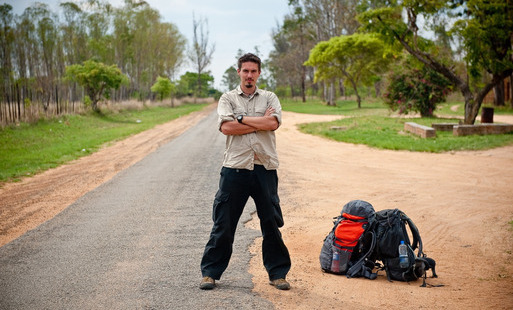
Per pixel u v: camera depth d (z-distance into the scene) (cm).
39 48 4097
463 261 560
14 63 3659
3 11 3469
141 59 7175
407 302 418
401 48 2528
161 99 6475
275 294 429
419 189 992
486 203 859
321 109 4984
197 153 1589
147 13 7006
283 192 973
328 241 508
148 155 1568
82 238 646
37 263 539
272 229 438
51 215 796
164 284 458
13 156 1598
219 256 444
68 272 504
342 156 1500
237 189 430
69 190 1020
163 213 789
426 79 2891
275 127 422
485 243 632
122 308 399
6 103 2514
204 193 952
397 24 2350
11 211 841
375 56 4844
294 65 7838
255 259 547
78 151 1731
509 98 4878
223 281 468
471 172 1181
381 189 998
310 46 7544
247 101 437
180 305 402
